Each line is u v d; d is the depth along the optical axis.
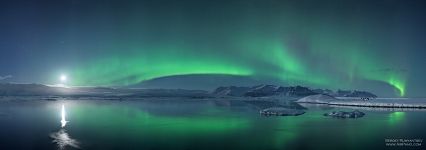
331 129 35.44
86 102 101.81
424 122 41.78
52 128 35.66
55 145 26.09
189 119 47.00
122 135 31.09
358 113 51.38
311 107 78.50
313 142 27.67
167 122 42.62
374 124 39.78
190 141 28.05
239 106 85.00
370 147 25.67
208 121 44.03
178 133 32.62
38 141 27.73
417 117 48.66
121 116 50.56
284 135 31.30
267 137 30.14
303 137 30.09
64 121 42.75
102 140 28.25
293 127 37.31
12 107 71.19
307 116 51.28
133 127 37.06
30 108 67.88
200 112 61.22
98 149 24.66
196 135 31.28
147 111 62.34
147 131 33.62
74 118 46.84
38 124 39.19
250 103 107.19
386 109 67.75
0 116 49.38
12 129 34.75
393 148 25.20
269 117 50.28
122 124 40.06
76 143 26.84
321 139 29.11
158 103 99.44
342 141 28.12
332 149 25.02
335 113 51.06
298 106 84.00
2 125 38.16
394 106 75.50
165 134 31.75
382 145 26.34
